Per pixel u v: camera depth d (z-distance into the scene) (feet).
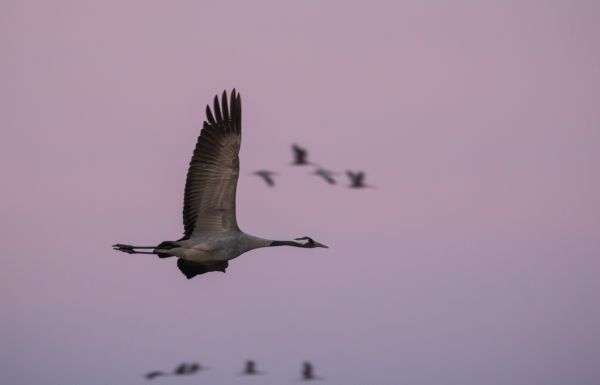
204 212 96.07
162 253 96.43
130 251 96.63
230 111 95.50
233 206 96.07
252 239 97.40
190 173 95.76
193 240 95.86
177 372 109.09
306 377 114.83
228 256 96.43
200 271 98.63
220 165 95.66
